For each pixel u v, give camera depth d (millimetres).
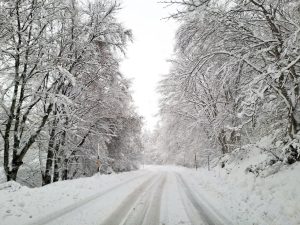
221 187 12992
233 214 7441
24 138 13961
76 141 19969
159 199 9742
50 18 12781
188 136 28250
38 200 8062
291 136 10055
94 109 19156
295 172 9320
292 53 8867
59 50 14297
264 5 10156
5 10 11500
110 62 16594
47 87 14633
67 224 5918
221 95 18703
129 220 6605
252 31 10531
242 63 10539
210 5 10023
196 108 25797
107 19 14859
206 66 12023
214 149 29094
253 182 11398
